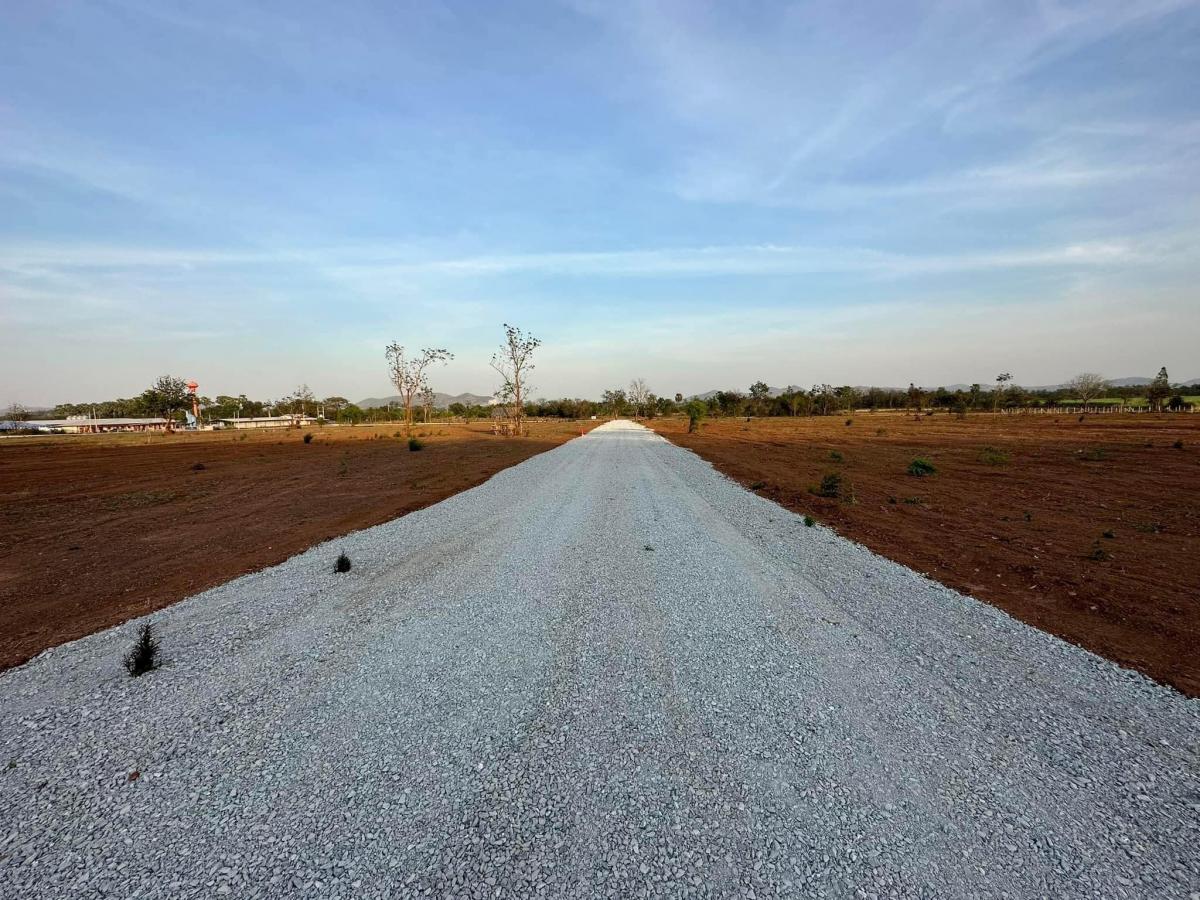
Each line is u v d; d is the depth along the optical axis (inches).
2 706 129.6
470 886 81.0
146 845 88.5
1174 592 208.1
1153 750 113.6
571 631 172.1
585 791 100.9
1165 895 79.8
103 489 506.3
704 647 160.7
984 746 114.5
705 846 88.6
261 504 413.1
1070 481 505.7
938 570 237.5
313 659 152.9
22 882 81.3
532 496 430.9
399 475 583.2
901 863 85.3
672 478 548.1
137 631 171.3
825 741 116.1
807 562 247.9
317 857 86.1
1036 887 81.0
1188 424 1391.5
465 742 115.6
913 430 1405.0
